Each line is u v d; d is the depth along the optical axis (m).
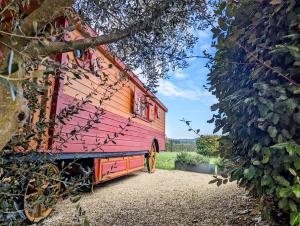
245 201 4.09
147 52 2.59
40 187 2.08
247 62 2.26
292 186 1.75
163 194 6.11
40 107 2.25
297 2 1.95
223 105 2.34
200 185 7.22
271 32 2.09
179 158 12.77
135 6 2.31
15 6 1.26
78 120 4.62
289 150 1.70
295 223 1.73
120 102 7.55
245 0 2.14
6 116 1.15
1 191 1.78
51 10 1.44
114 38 1.91
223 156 2.41
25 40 1.28
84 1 2.34
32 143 2.44
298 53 1.81
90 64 2.51
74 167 4.38
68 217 4.21
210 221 3.57
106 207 5.02
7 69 0.91
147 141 10.95
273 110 1.84
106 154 6.34
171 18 2.30
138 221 4.08
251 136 2.04
